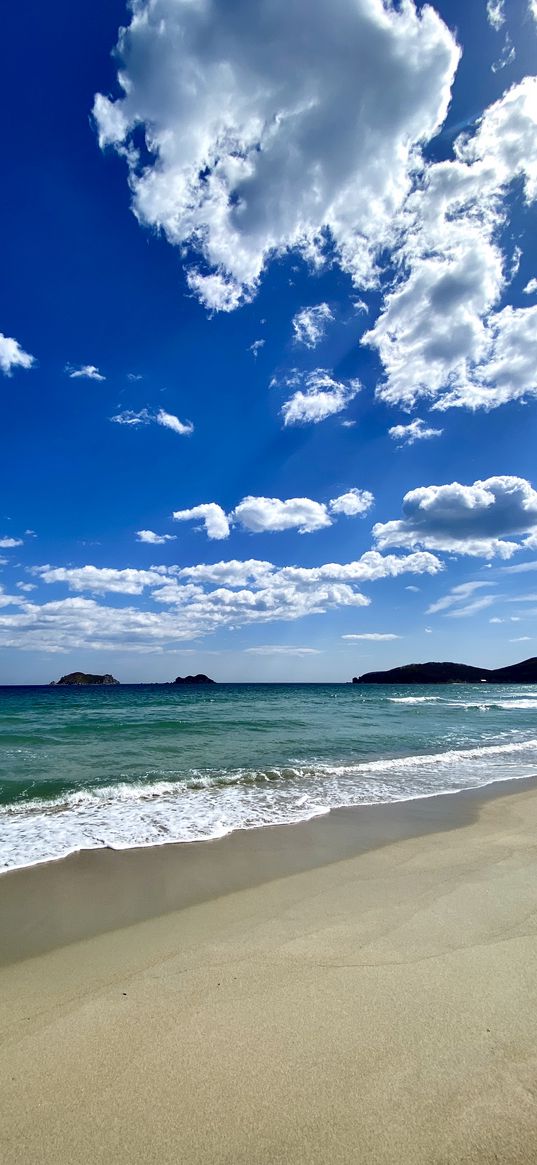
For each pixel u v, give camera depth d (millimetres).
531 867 5805
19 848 6742
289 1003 3209
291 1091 2447
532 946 3863
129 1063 2688
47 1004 3297
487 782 11352
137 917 4703
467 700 51312
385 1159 2066
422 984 3367
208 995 3338
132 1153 2129
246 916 4660
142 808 8867
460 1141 2131
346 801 9469
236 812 8625
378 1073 2545
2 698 51531
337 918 4531
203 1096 2436
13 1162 2086
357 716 29078
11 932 4418
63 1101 2428
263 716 28078
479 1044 2736
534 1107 2301
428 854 6410
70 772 11914
